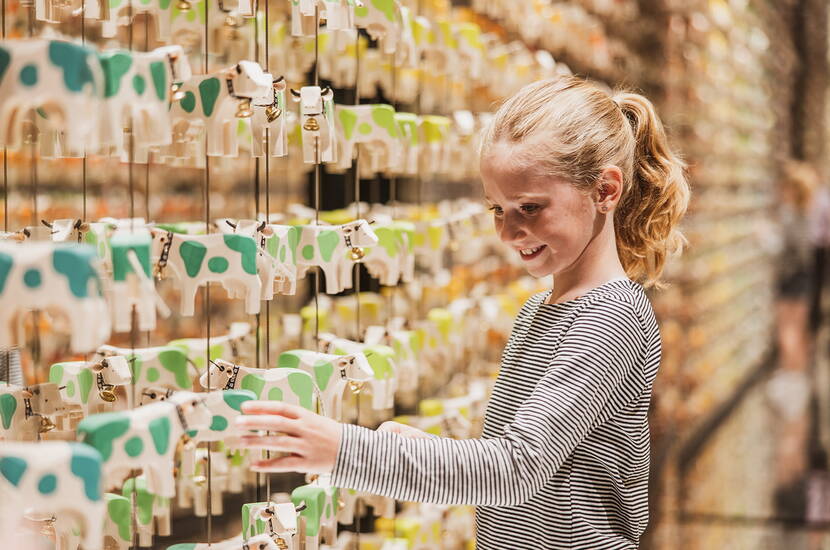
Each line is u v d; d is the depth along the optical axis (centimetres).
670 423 467
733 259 671
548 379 142
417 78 241
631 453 149
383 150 186
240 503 321
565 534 148
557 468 138
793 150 862
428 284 254
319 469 125
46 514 133
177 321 298
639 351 146
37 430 145
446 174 279
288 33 209
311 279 271
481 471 131
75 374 144
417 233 240
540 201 144
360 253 164
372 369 172
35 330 154
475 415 262
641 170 169
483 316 273
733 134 661
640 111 170
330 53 219
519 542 153
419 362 234
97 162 295
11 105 102
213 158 218
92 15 143
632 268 176
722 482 491
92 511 99
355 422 232
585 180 147
